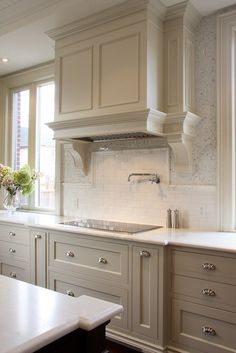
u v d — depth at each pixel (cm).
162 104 254
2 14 286
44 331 82
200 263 202
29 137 395
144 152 291
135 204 295
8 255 318
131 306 226
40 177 374
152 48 243
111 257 238
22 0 265
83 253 254
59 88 292
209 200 257
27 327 85
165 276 214
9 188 360
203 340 202
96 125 265
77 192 339
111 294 237
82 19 268
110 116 251
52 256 274
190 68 260
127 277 228
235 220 251
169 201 276
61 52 291
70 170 347
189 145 260
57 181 355
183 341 209
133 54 244
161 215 279
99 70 264
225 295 193
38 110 390
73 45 282
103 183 318
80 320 90
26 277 299
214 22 260
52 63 365
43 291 113
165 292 213
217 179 254
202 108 263
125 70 248
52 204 374
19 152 411
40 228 282
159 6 243
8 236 318
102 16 258
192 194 265
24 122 406
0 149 421
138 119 239
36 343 78
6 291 113
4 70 399
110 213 312
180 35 249
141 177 292
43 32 294
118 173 307
